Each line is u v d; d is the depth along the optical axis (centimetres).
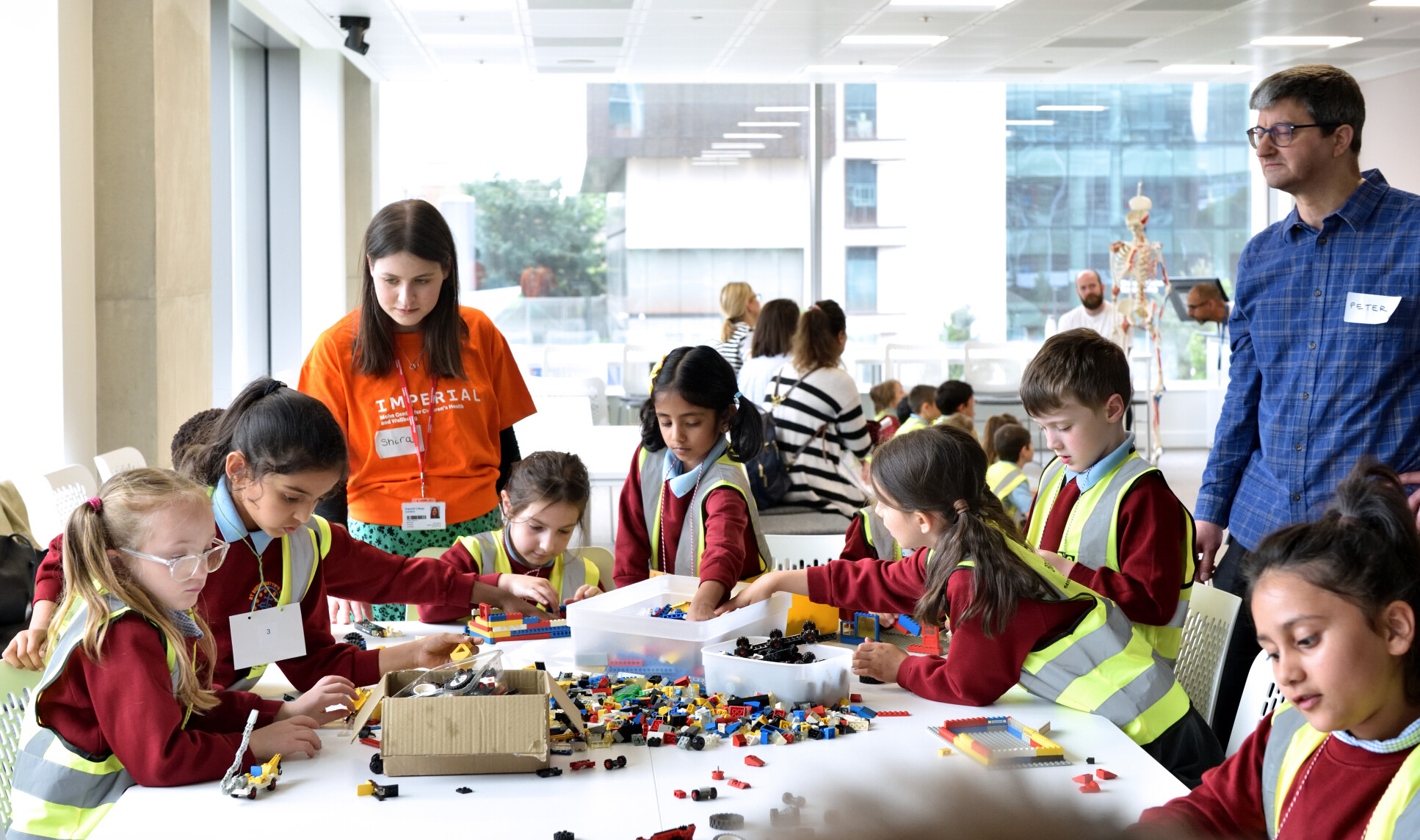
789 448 425
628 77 955
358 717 165
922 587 204
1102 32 794
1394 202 243
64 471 348
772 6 705
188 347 505
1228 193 1093
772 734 164
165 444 478
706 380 241
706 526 240
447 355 268
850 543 254
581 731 162
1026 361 950
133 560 158
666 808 140
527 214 1012
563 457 247
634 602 218
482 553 247
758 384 450
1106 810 32
